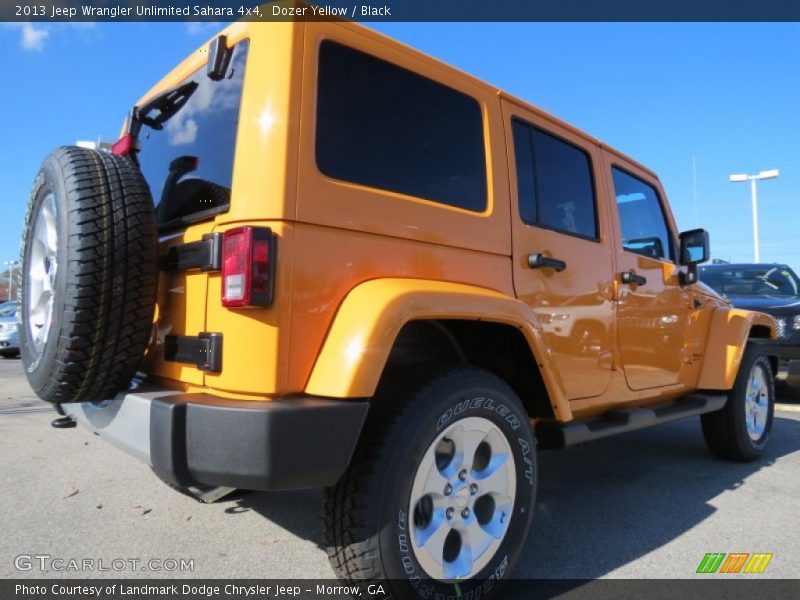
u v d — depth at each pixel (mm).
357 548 2086
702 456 5062
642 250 4051
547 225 3152
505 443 2553
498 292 2721
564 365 3121
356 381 1992
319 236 2119
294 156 2090
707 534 3293
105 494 3795
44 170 2453
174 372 2328
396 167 2439
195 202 2422
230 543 3074
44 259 2498
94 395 2312
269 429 1861
